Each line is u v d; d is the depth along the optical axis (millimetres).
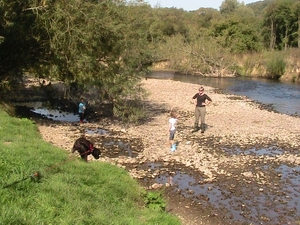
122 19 20812
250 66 59594
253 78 55281
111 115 24500
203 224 10031
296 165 15289
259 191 12398
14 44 20109
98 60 21141
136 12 21922
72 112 25734
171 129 16719
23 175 7531
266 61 57562
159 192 11453
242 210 10969
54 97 30547
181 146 17328
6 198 6410
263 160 15758
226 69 58375
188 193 12008
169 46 64312
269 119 24688
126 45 20672
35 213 6133
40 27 18953
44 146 11570
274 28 82125
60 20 18672
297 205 11461
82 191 8023
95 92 25141
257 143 18516
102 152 15977
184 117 24719
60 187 7641
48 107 27000
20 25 18688
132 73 21812
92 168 10031
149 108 27797
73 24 18625
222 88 42469
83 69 19797
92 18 18812
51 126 20297
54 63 20328
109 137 18766
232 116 25281
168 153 16125
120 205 8641
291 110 29438
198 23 93125
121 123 22328
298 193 12375
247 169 14531
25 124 16453
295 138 19734
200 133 20062
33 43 20094
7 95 25297
